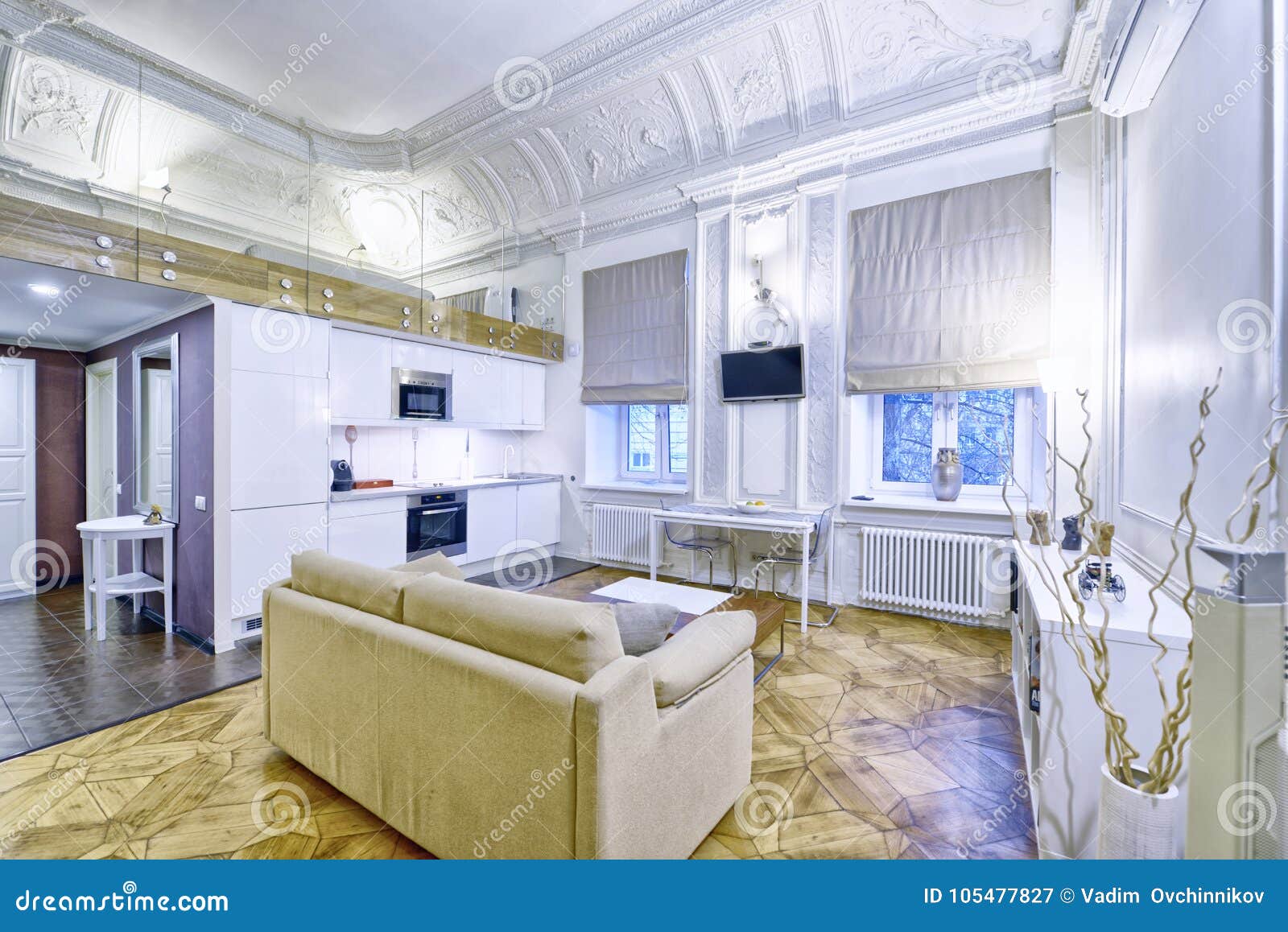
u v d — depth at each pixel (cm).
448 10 356
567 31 381
